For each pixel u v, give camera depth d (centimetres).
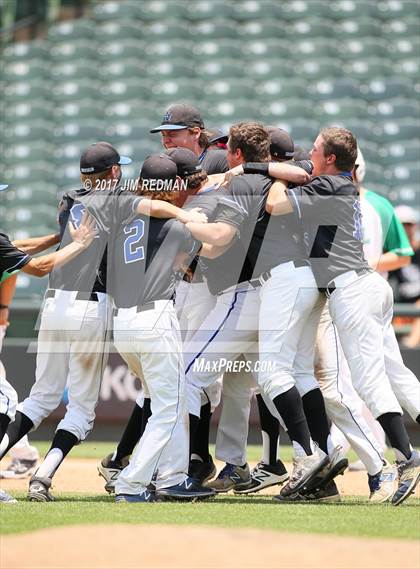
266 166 1861
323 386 1945
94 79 5606
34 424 1891
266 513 1639
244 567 1260
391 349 1909
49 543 1368
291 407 1827
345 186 1817
